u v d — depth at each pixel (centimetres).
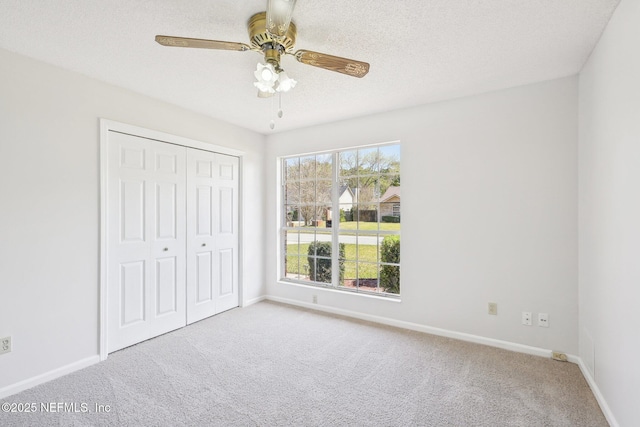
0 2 152
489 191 269
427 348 264
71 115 228
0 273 194
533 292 252
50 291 217
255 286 398
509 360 242
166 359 246
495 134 266
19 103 202
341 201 364
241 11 162
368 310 334
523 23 172
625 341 153
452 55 207
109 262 254
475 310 276
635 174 141
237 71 230
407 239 308
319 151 367
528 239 254
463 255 281
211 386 208
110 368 231
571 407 185
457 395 197
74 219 230
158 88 261
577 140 235
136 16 166
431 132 295
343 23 172
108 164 252
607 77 174
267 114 329
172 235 304
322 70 228
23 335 204
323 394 199
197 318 329
